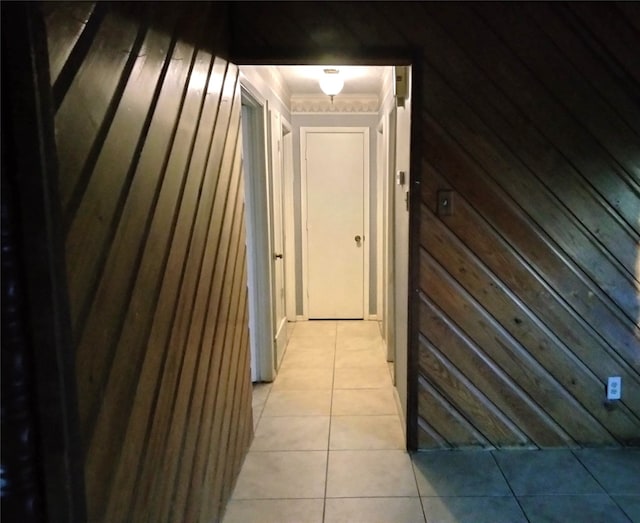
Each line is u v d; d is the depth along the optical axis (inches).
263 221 130.9
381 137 175.8
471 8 85.4
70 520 32.9
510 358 96.2
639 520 78.0
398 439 103.8
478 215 91.4
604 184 90.4
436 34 86.0
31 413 30.6
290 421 112.7
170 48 55.2
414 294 94.0
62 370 31.8
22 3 28.4
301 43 87.0
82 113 35.7
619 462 93.9
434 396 97.2
